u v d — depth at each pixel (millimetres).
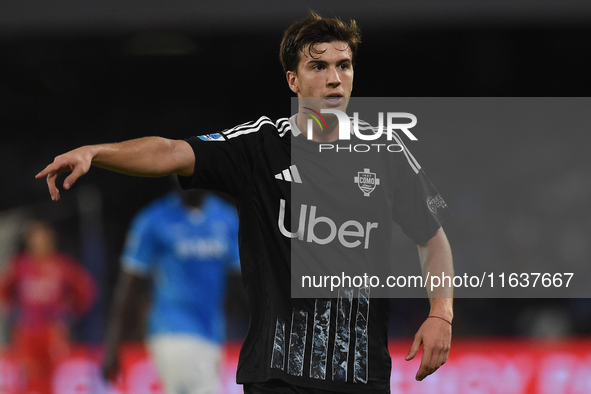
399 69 51562
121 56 48906
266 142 10586
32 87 52094
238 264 20844
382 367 10391
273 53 48781
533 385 26266
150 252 20328
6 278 30250
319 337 10156
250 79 53125
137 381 25234
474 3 38344
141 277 20406
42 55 48406
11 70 50188
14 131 54344
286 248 10297
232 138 10500
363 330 10312
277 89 54312
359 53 49750
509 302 40938
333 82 10586
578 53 49594
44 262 30453
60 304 30250
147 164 9680
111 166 9445
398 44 48438
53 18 38156
